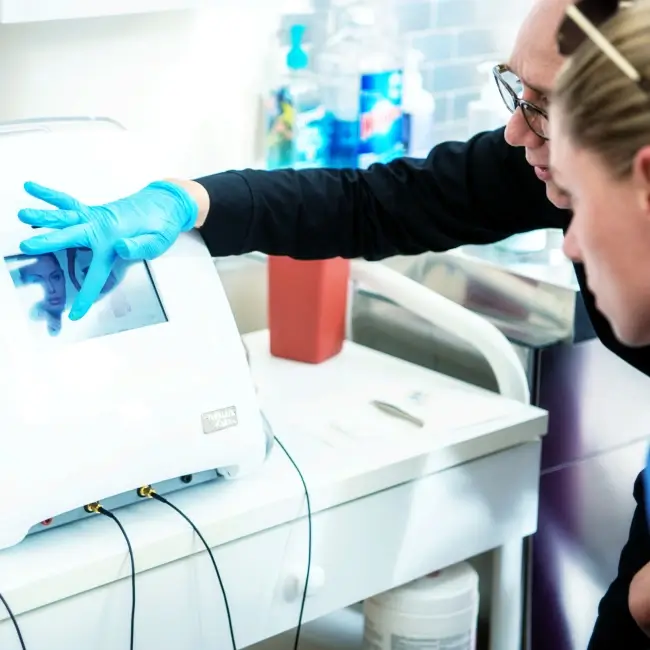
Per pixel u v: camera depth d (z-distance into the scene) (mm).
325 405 1510
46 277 1142
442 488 1395
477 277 1730
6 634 1060
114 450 1115
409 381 1611
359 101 1854
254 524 1214
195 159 1798
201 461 1184
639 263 815
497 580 1577
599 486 1753
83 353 1123
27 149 1194
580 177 816
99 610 1122
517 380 1548
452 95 2076
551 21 1038
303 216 1387
